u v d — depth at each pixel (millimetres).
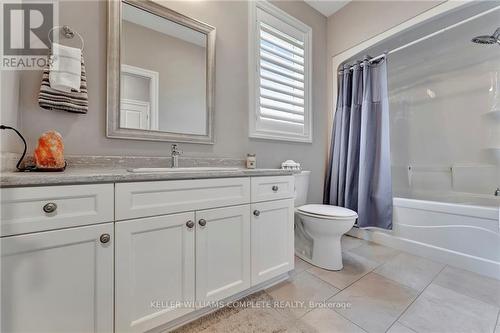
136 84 1395
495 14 1795
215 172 1145
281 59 2193
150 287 959
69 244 786
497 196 2113
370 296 1348
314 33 2484
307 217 1701
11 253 694
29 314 725
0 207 678
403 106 2748
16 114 1034
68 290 786
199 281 1101
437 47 2318
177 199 1031
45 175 770
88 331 824
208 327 1100
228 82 1804
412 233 1954
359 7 2334
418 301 1292
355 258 1866
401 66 2654
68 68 1113
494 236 1527
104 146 1289
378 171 2160
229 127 1812
